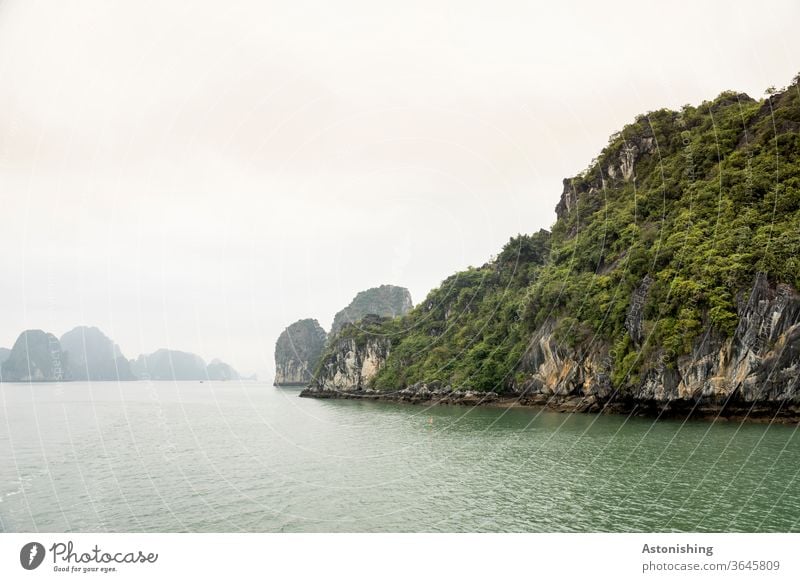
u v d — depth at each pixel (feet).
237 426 176.86
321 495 84.28
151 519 74.13
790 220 144.87
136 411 238.68
